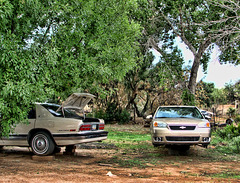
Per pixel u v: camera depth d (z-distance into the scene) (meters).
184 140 9.12
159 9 19.88
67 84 9.59
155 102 28.25
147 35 20.97
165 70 21.06
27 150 10.48
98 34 9.65
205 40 18.62
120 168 7.04
